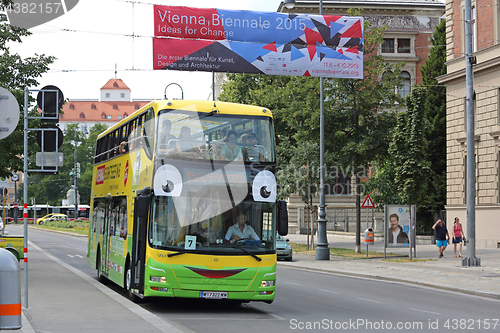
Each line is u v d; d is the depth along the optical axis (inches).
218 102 489.7
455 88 1358.3
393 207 1071.0
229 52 731.4
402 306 514.0
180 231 452.1
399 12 2071.9
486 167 1246.9
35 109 942.4
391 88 1159.6
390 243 1072.8
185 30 718.5
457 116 1348.4
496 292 605.9
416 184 1031.0
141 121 530.0
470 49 901.2
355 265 964.0
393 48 2078.0
